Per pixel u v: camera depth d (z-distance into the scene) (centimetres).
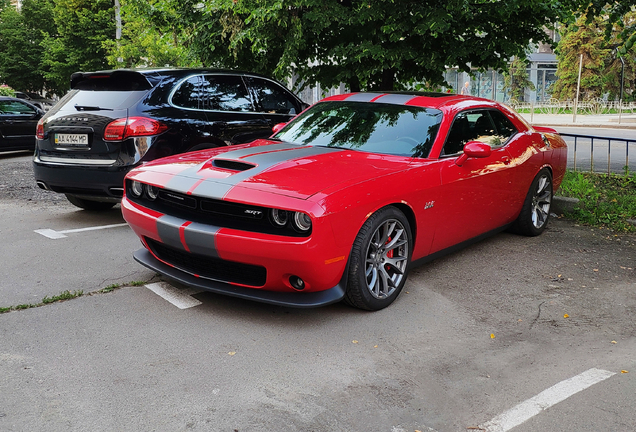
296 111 713
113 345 321
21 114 1295
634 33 701
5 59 3912
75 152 563
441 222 430
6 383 278
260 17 757
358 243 355
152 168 407
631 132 2128
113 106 553
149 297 395
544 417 261
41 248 508
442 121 449
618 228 624
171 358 308
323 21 748
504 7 737
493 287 435
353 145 443
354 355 318
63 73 2962
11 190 812
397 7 749
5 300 385
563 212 689
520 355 324
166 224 368
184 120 576
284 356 314
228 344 327
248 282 359
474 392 282
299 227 330
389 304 392
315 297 347
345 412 261
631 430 252
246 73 667
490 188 483
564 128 2380
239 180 357
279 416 256
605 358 322
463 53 795
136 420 250
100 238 545
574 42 4184
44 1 3881
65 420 248
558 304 404
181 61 958
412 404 270
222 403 265
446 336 347
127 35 1955
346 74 820
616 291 432
